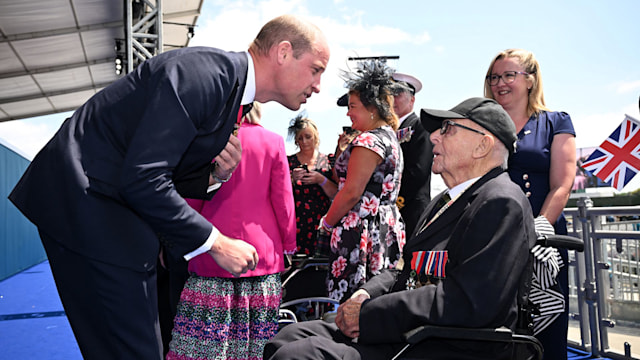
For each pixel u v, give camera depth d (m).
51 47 13.37
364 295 1.61
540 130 2.28
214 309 1.82
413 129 3.00
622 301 3.61
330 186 3.33
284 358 1.34
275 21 1.54
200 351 1.81
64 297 1.30
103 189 1.26
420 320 1.35
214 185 1.74
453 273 1.38
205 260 1.79
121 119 1.30
